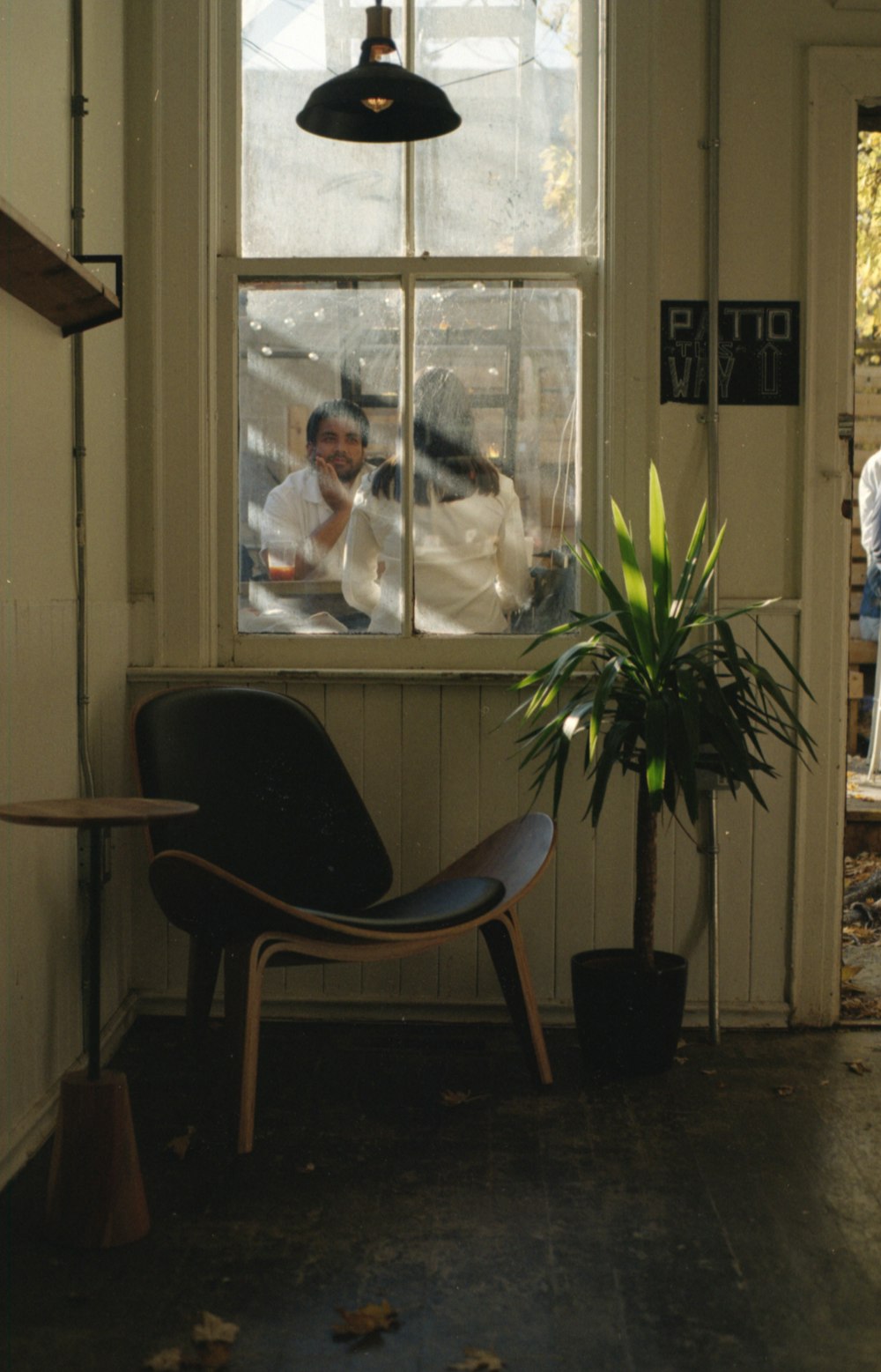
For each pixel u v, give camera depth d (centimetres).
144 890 351
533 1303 205
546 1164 259
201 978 316
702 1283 212
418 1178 252
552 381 356
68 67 296
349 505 358
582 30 353
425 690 348
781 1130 278
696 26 343
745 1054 329
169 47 345
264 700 320
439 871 349
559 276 354
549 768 320
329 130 304
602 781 298
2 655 248
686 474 348
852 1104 294
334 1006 351
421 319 355
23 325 262
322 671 347
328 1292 208
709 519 347
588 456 356
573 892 349
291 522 358
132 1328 197
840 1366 189
